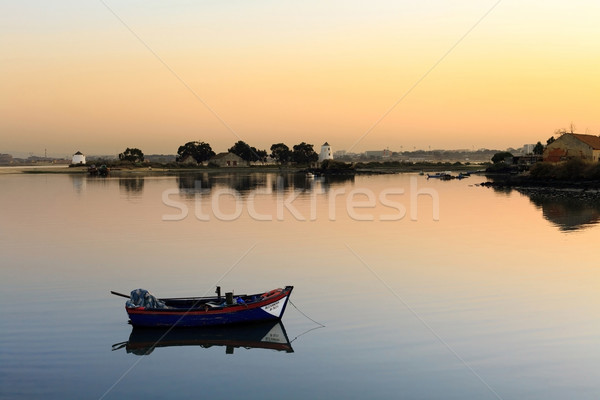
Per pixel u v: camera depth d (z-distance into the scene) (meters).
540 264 41.94
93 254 47.09
